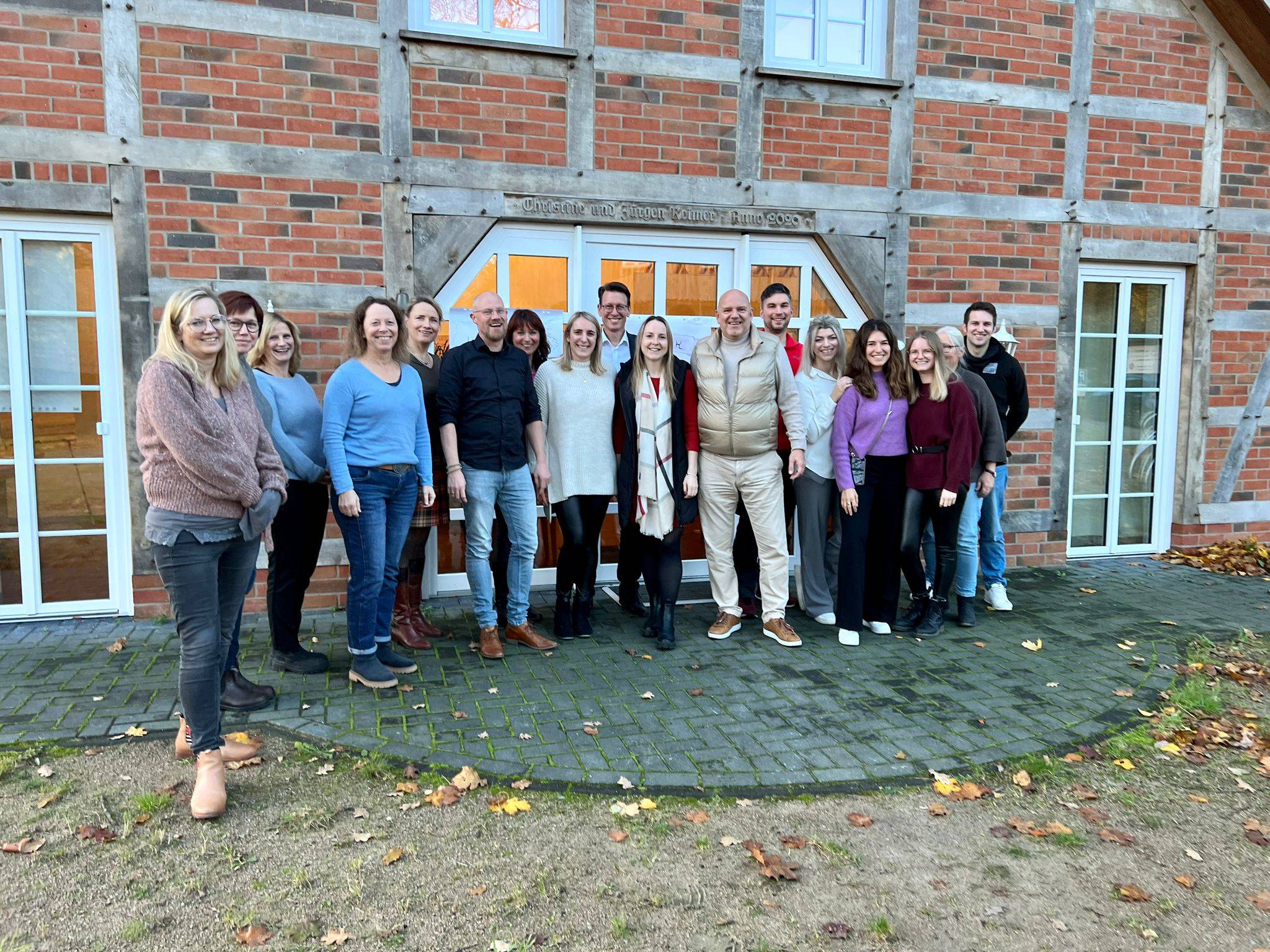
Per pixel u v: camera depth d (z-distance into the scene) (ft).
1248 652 15.64
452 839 9.13
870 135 19.85
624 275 18.98
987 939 7.73
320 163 16.67
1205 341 22.97
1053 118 21.09
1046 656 15.26
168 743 11.20
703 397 15.39
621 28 18.13
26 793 9.90
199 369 9.38
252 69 16.20
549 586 19.43
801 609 17.83
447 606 17.60
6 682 13.12
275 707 12.32
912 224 20.33
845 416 15.71
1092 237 21.72
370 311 12.57
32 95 15.28
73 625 16.05
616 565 19.67
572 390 15.08
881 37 20.17
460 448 14.17
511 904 8.03
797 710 12.69
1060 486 22.09
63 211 15.72
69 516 16.43
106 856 8.69
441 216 17.40
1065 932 7.86
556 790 10.19
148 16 15.62
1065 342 21.76
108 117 15.62
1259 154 22.88
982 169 20.68
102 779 10.25
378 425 12.66
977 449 16.01
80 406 16.33
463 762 10.77
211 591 9.59
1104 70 21.40
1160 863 9.04
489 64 17.44
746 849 9.07
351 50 16.69
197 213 16.12
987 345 17.92
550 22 18.15
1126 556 23.48
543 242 18.35
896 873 8.73
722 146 18.93
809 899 8.25
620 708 12.58
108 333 16.24
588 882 8.42
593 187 18.22
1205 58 22.16
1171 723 12.44
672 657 14.82
